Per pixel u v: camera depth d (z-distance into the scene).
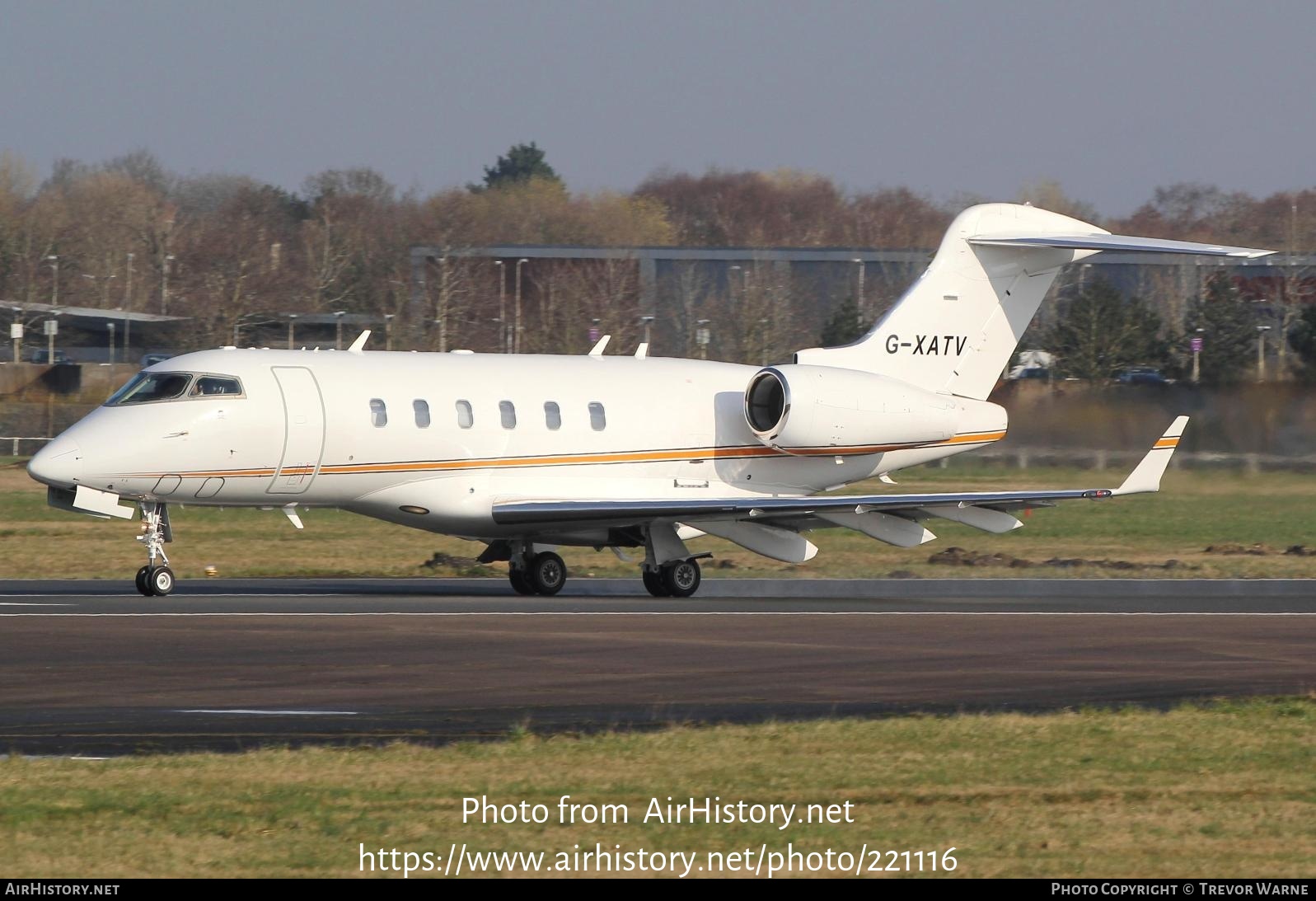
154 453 88.19
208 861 34.66
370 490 94.81
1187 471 171.88
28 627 73.19
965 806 40.66
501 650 68.50
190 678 59.69
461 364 99.25
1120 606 92.94
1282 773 45.19
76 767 43.03
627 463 102.19
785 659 67.12
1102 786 43.03
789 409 103.94
